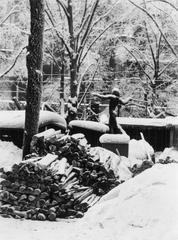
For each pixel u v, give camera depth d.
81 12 29.56
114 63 33.59
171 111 32.59
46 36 29.03
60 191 10.96
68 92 33.06
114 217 7.45
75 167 12.17
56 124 19.42
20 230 9.59
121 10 30.23
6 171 11.12
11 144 18.97
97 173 12.03
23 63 30.45
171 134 20.66
